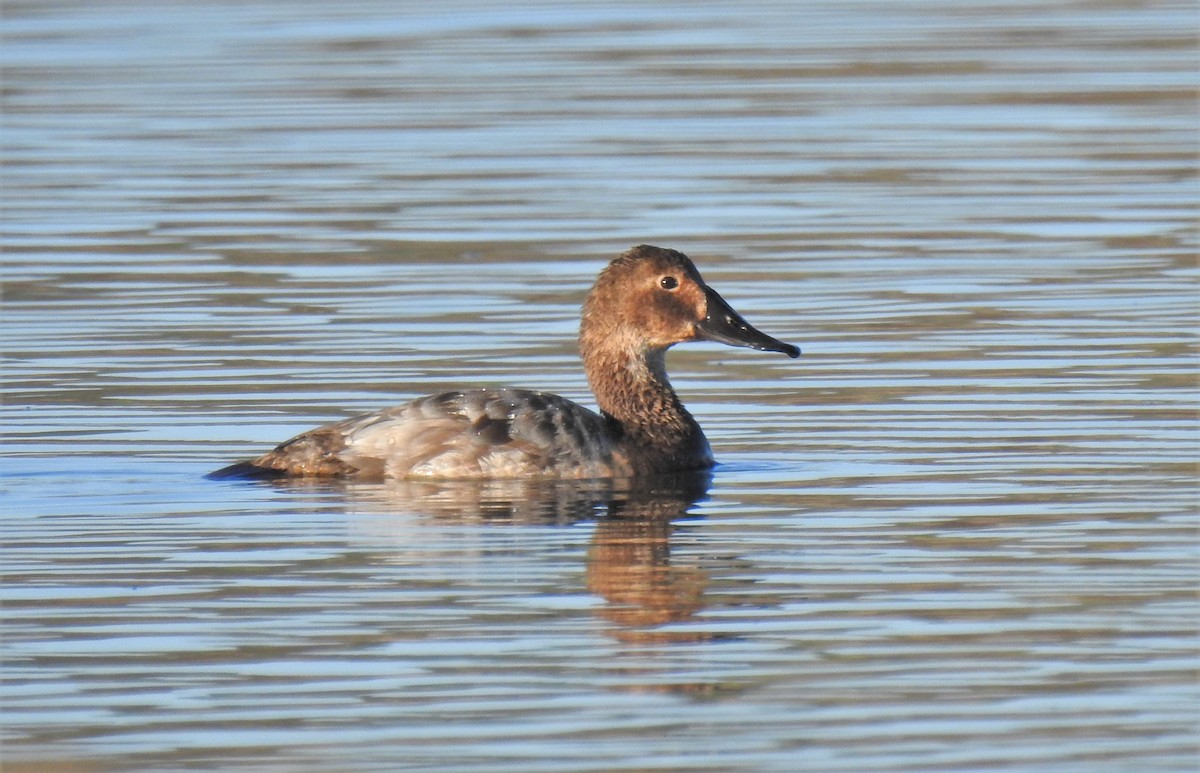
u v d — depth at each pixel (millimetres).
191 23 34875
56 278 20406
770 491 13906
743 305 19312
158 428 15445
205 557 12273
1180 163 25031
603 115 28109
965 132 26953
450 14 35625
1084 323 18391
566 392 16672
